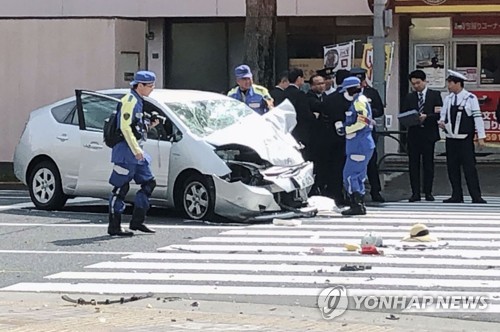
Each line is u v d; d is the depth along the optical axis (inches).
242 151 804.6
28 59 1284.4
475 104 948.0
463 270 599.8
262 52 1157.7
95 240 722.8
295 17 1409.9
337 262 629.3
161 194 812.0
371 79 1101.1
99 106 860.6
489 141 1390.3
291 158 827.4
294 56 1423.5
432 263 623.2
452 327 463.2
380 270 601.3
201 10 1407.5
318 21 1409.9
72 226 792.9
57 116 886.4
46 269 618.2
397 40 1371.8
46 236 741.3
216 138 803.4
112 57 1268.5
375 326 463.5
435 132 967.0
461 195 967.0
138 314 491.5
